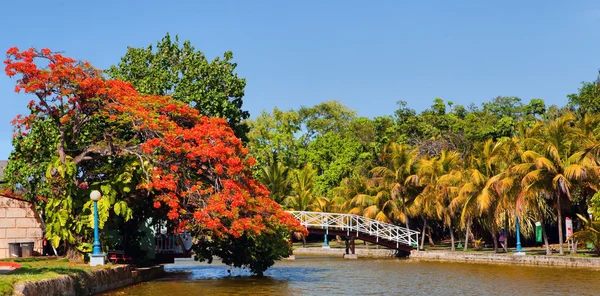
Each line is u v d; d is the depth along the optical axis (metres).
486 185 44.81
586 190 42.06
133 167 29.20
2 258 31.25
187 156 28.27
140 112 28.41
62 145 28.62
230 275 35.66
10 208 33.31
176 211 27.95
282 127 83.38
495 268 38.69
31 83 26.97
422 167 55.25
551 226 55.06
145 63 39.94
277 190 67.94
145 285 29.50
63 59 27.83
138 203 31.34
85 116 29.39
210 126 29.30
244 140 42.09
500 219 44.44
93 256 27.11
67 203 28.12
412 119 81.62
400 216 58.19
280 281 32.09
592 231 38.81
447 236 72.12
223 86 40.44
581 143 40.97
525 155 41.38
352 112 98.81
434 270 38.28
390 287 29.16
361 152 82.31
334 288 28.83
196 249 33.75
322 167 82.00
